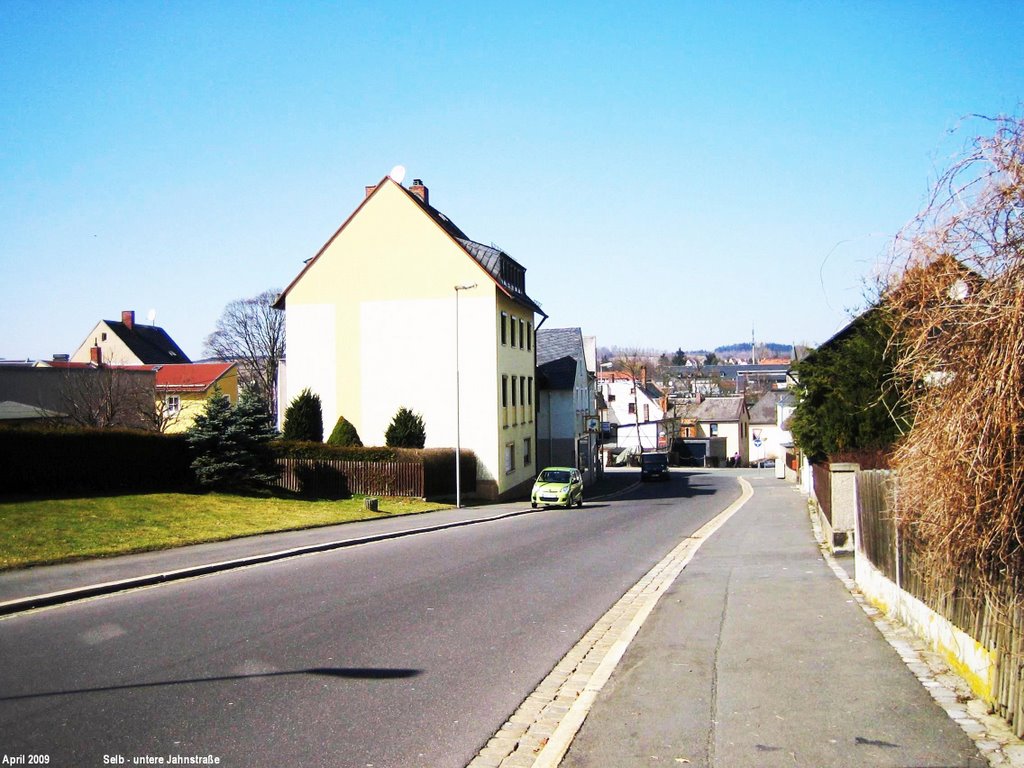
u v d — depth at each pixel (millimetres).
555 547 19859
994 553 5699
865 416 20797
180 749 6004
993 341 5297
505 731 6582
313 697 7332
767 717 6453
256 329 70812
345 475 33375
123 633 9773
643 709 6820
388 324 39469
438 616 11109
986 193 5469
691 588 13102
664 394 103500
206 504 23906
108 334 74250
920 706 6469
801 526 24328
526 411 45656
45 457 21828
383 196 39781
